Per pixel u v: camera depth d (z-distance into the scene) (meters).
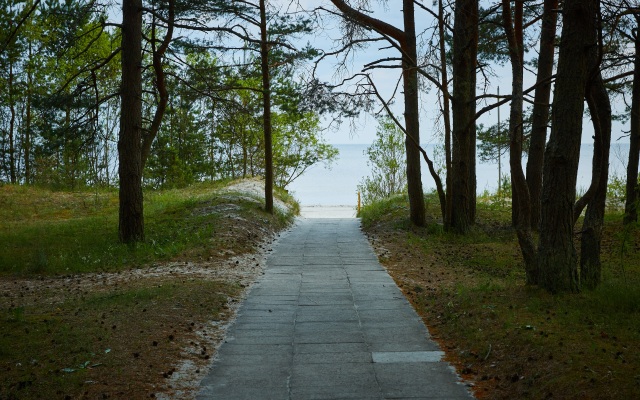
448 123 20.12
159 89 19.88
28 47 34.06
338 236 21.95
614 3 11.87
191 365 7.87
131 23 18.56
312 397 6.77
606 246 16.84
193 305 10.76
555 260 10.23
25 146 37.38
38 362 7.55
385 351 8.50
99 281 13.58
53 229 20.88
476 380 7.25
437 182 21.23
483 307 9.76
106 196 30.70
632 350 6.88
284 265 16.09
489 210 25.41
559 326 8.11
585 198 10.34
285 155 41.16
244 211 23.23
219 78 23.53
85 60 33.50
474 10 19.67
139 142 18.77
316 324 10.01
